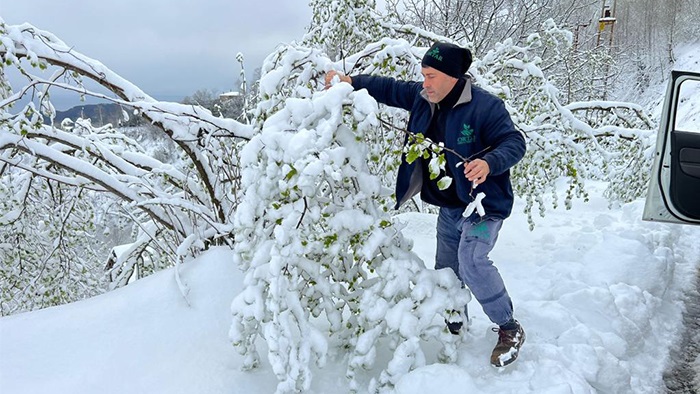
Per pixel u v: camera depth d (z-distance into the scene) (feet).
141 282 10.54
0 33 10.32
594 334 8.83
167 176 13.94
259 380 7.97
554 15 40.65
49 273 17.95
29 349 8.45
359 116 7.24
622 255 12.32
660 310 11.44
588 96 36.35
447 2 33.88
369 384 7.57
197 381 7.86
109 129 16.07
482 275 7.58
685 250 15.60
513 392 7.09
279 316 7.13
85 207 17.71
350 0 18.12
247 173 7.48
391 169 9.88
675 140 12.47
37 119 11.19
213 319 9.43
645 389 8.37
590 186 29.68
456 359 7.98
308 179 6.72
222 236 12.97
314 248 7.72
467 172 6.73
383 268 7.66
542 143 15.17
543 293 11.28
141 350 8.51
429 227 16.53
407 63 12.38
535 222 18.28
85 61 11.75
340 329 8.12
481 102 7.45
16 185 16.26
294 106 7.32
